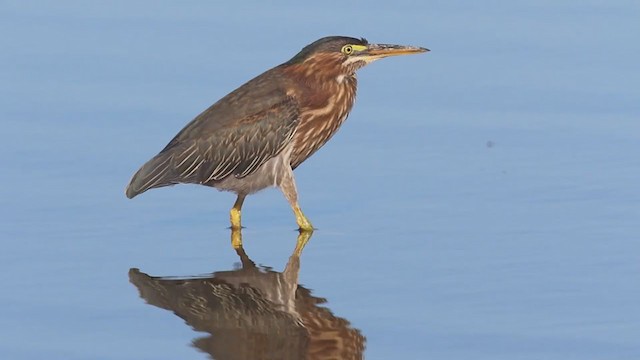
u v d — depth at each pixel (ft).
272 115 54.29
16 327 41.37
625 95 62.95
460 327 41.37
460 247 48.60
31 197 53.36
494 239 49.32
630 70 65.62
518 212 51.88
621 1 74.64
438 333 40.93
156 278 46.06
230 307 43.34
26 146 58.13
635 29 70.49
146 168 52.90
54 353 39.37
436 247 48.75
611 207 51.96
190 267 47.34
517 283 44.96
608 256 47.29
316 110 55.31
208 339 40.65
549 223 50.62
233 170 54.08
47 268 46.65
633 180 54.39
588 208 51.96
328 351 39.86
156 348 39.96
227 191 54.60
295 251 49.16
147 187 52.70
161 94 63.31
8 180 54.85
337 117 55.98
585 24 71.31
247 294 44.55
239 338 40.81
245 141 54.03
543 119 60.95
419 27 70.54
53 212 52.03
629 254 47.42
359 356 39.34
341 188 55.42
